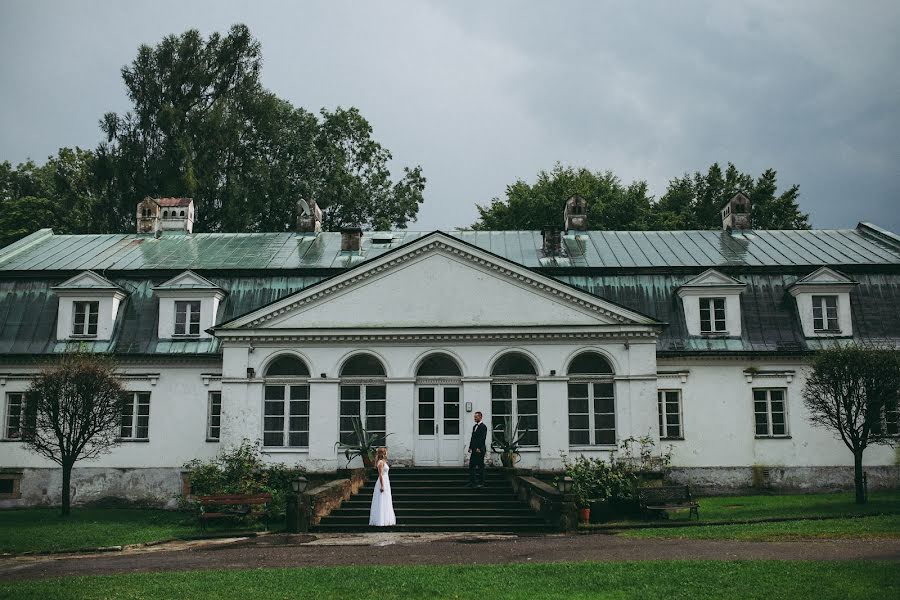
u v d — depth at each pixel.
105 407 29.69
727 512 26.55
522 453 30.89
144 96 52.78
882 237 38.66
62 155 57.94
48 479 33.69
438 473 29.59
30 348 34.44
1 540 23.41
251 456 30.33
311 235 40.41
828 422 30.00
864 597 13.56
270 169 53.97
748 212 40.56
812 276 34.16
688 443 33.28
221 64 54.50
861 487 27.48
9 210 53.59
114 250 38.88
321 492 24.94
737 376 33.78
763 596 13.91
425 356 31.66
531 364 31.75
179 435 33.78
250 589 15.28
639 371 31.06
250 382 31.52
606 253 37.50
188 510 31.97
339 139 59.03
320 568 17.22
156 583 15.96
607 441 31.05
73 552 21.64
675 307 34.75
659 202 62.97
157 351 34.22
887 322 34.09
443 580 15.73
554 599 14.13
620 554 18.61
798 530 21.36
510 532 23.70
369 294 31.86
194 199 50.81
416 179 60.28
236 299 35.50
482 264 31.86
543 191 60.25
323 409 31.34
